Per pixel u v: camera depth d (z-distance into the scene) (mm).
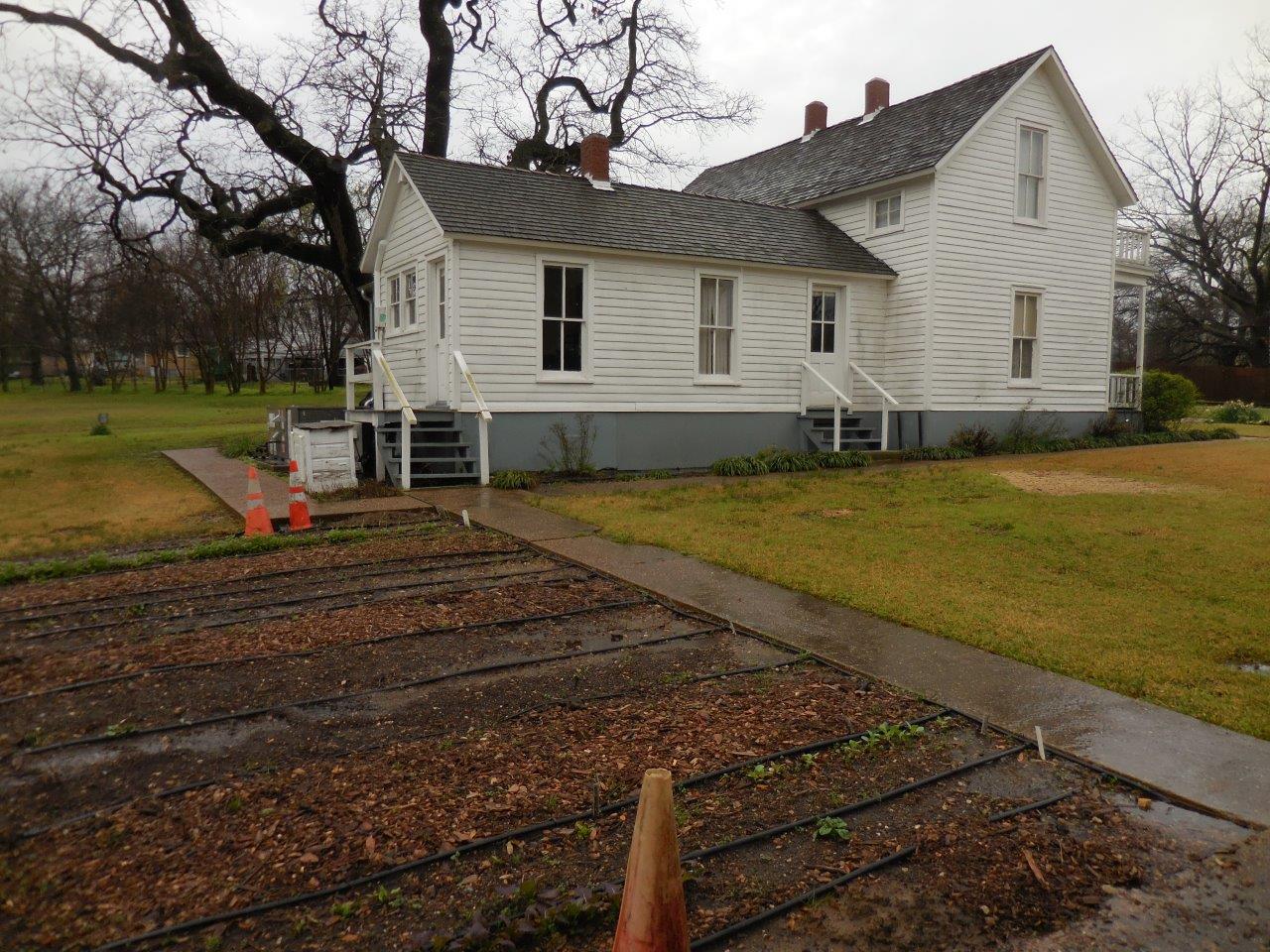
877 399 18219
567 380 14539
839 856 3285
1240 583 7074
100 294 52125
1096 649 5531
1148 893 3080
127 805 3582
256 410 35312
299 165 21359
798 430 17156
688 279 15664
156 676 5023
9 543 9258
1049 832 3471
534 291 14203
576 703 4641
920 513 10359
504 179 15398
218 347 51969
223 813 3525
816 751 4129
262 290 48375
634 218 15742
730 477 14297
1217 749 4164
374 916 2883
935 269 17172
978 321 17953
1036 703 4699
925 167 16766
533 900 2945
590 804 3605
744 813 3568
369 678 4996
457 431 13805
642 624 6121
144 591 6953
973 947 2797
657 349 15430
